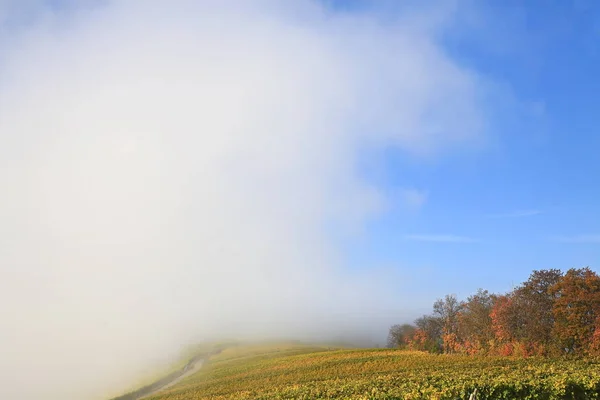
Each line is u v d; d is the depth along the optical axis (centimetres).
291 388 4447
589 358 4834
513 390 2731
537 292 5734
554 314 5391
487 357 6012
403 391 3181
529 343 5697
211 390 5878
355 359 7125
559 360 4978
